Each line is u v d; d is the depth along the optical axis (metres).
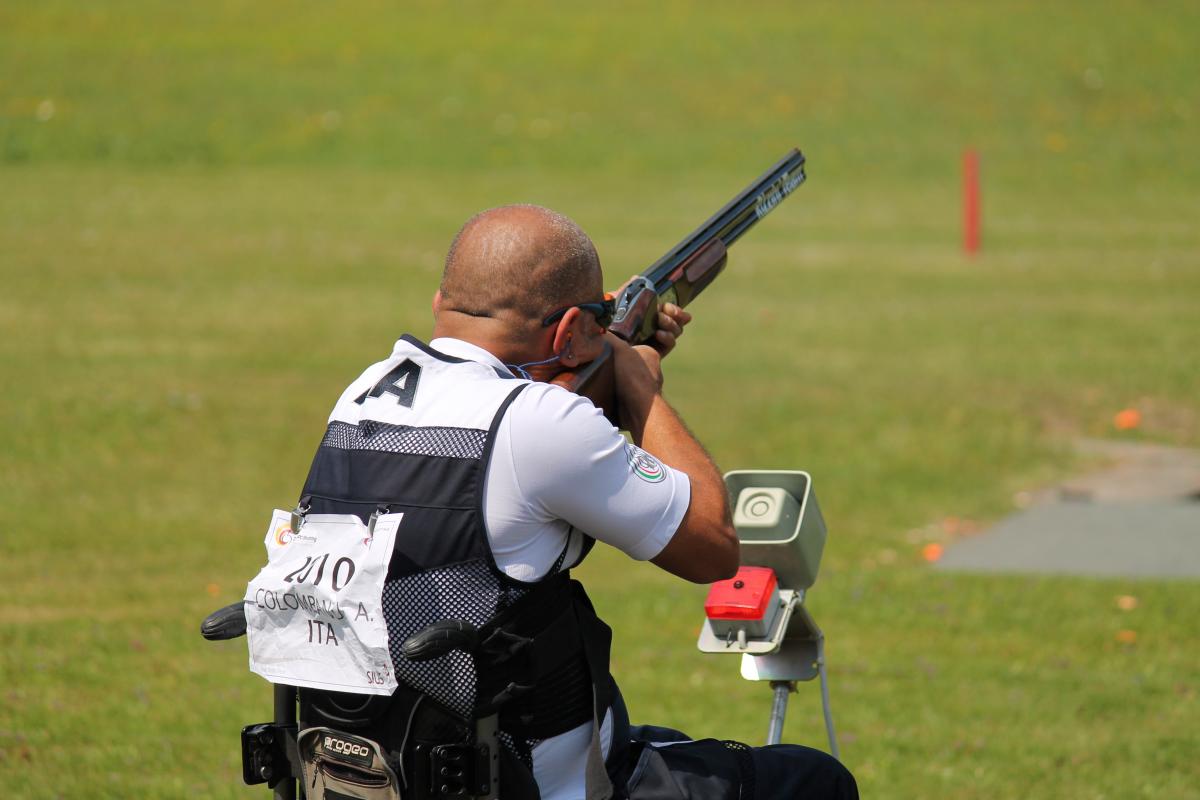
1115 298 58.03
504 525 8.88
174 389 39.34
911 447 35.72
